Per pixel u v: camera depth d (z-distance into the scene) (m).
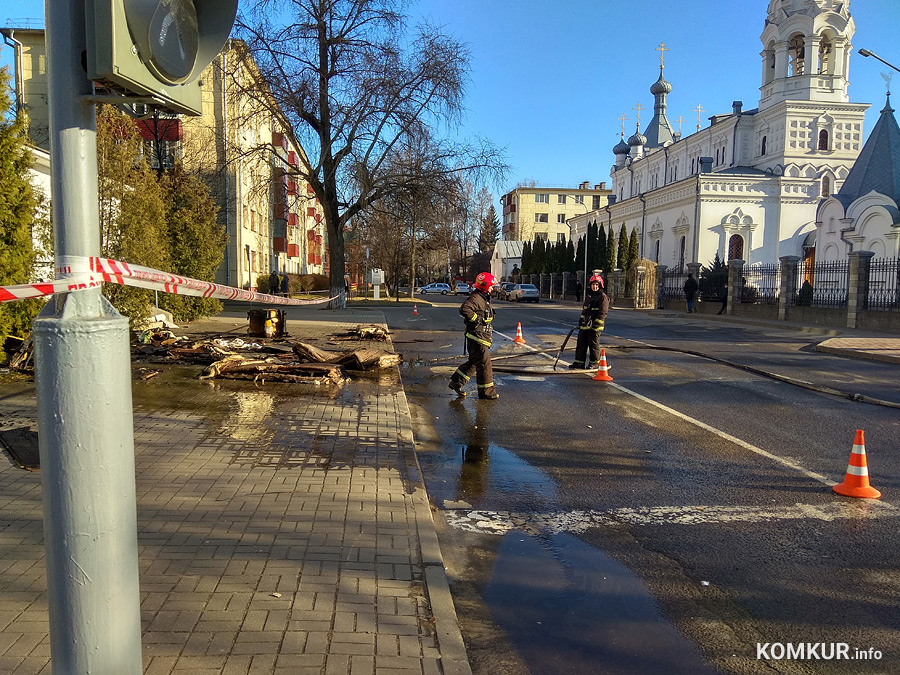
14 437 5.82
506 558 4.16
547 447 6.87
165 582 3.34
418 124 24.80
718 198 44.84
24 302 9.36
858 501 5.25
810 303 25.19
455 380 9.47
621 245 52.03
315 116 25.44
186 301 18.64
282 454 5.80
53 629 1.89
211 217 18.98
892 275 21.41
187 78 2.09
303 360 10.98
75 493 1.82
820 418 8.28
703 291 33.31
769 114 46.22
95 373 1.82
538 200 107.12
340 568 3.59
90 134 1.91
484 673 2.91
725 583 3.83
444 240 47.12
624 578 3.89
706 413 8.55
